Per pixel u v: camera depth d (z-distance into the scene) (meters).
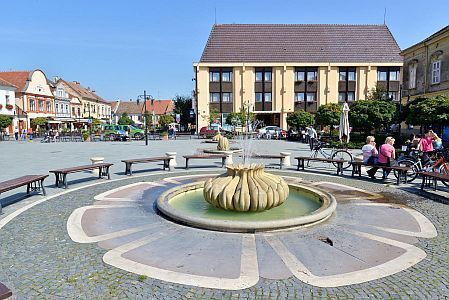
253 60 48.41
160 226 6.11
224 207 6.68
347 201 8.05
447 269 4.43
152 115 75.56
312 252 4.93
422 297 3.76
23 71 52.84
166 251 4.98
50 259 4.77
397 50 49.69
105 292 3.87
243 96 47.44
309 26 52.19
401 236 5.64
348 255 4.84
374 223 6.32
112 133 37.16
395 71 47.62
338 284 4.02
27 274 4.32
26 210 7.33
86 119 62.31
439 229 6.03
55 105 58.41
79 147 27.05
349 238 5.50
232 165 7.21
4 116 41.50
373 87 45.97
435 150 13.09
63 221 6.52
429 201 8.08
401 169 10.03
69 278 4.21
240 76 47.38
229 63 47.09
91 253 4.96
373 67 47.31
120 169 13.74
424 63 27.67
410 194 8.86
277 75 47.47
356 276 4.21
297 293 3.83
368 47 50.00
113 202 8.02
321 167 14.28
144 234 5.71
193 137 41.12
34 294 3.84
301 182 10.62
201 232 5.73
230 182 6.80
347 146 22.62
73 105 64.94
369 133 28.47
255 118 47.50
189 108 61.41
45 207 7.58
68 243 5.36
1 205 7.48
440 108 19.23
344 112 22.72
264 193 6.54
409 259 4.71
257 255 4.80
